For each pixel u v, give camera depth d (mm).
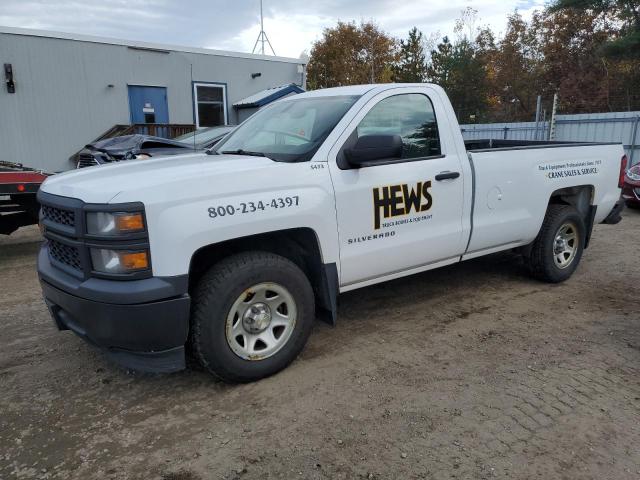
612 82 32469
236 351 3316
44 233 3404
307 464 2670
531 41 39688
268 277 3342
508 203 4770
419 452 2748
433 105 4324
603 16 33688
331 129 3729
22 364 3809
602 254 6707
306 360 3783
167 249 2926
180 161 3676
